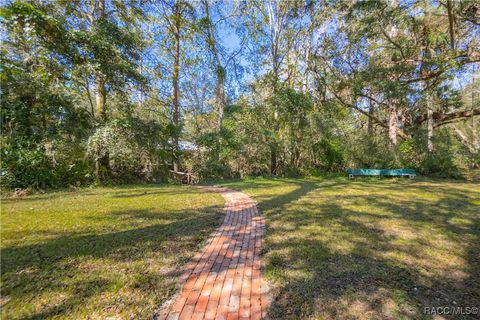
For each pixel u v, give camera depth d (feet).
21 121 25.03
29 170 24.86
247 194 24.56
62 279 7.95
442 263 9.52
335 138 43.55
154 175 38.75
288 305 7.01
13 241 10.84
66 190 25.73
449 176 37.52
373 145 41.63
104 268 8.77
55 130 27.07
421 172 39.60
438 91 43.88
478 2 28.86
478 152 48.29
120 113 33.99
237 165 45.32
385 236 12.27
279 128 44.16
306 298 7.32
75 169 28.60
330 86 45.62
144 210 16.96
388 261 9.64
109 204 18.48
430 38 36.63
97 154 29.60
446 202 19.89
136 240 11.43
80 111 29.01
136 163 36.50
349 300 7.22
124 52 31.17
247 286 7.95
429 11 33.71
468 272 8.89
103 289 7.51
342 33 43.24
